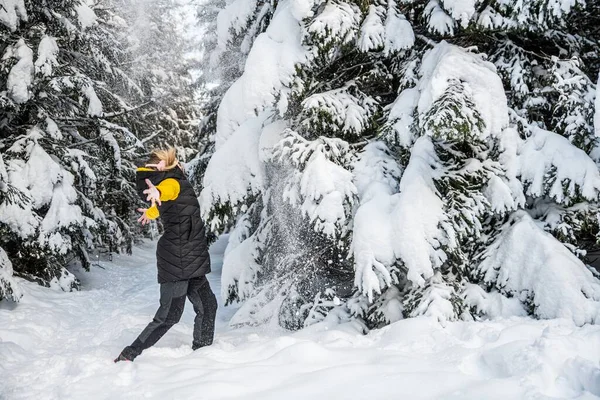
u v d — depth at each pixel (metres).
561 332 2.72
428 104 3.74
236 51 9.06
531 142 3.87
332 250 4.78
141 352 3.20
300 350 2.86
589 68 4.58
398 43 4.19
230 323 4.94
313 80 4.36
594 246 4.45
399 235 3.67
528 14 3.82
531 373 2.20
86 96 8.20
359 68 4.76
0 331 4.39
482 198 3.76
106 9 12.09
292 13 4.00
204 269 3.45
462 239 3.69
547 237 3.64
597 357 2.37
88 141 9.30
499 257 3.81
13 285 5.91
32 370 3.21
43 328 4.98
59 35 8.59
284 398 2.26
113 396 2.50
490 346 2.68
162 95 17.97
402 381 2.32
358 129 4.27
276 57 4.07
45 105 8.22
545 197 4.04
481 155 4.05
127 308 6.17
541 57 4.27
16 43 7.26
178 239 3.36
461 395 2.12
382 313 4.04
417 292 3.84
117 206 14.05
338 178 4.07
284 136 4.45
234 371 2.67
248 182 4.79
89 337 4.53
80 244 9.42
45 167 7.25
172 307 3.36
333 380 2.41
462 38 4.44
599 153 3.89
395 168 4.23
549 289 3.43
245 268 5.43
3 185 6.42
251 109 4.05
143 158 14.84
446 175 3.89
